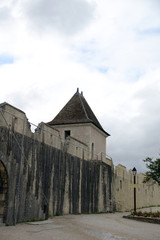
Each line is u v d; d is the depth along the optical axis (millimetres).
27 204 14156
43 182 16656
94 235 10992
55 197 17938
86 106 31141
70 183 20125
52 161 18000
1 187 12875
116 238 10672
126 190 33094
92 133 28500
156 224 16719
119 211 29031
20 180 13898
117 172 30609
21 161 13562
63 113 29953
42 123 17547
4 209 12555
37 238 9555
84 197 22031
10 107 14305
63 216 17703
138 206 36875
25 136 15266
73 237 10203
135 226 14977
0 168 12758
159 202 48500
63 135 28516
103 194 25594
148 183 41625
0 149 12547
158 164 24781
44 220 14703
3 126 13055
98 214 22422
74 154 21516
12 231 10641
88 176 23281
